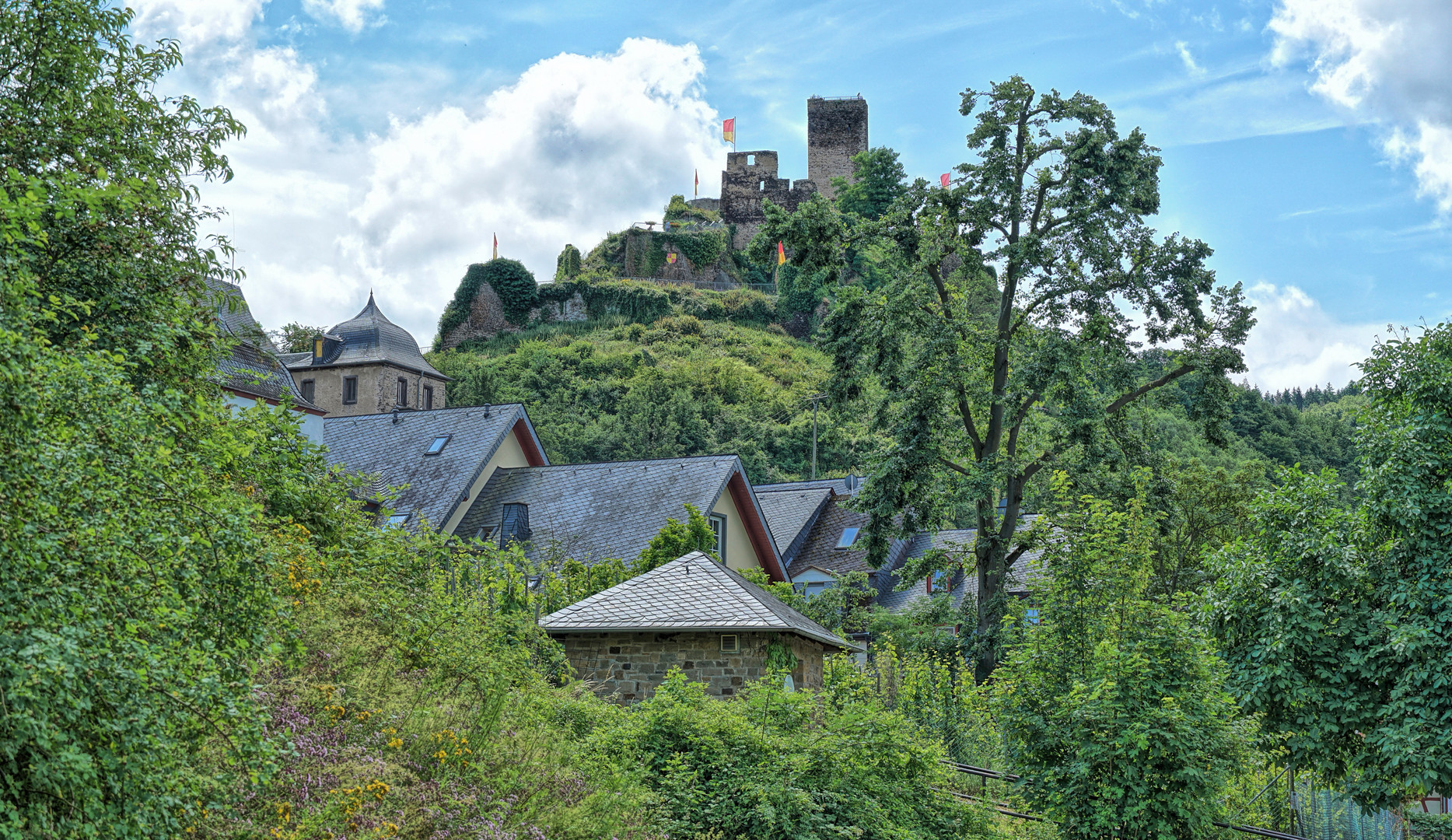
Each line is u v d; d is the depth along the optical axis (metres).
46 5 8.70
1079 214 25.23
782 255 105.31
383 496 11.91
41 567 4.25
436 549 12.44
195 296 9.00
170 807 4.86
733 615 16.98
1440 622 12.94
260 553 5.54
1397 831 15.80
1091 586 14.15
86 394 4.71
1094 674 13.34
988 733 19.69
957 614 26.61
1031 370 24.59
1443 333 14.61
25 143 8.11
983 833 14.13
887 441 27.00
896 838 12.15
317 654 8.80
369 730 8.48
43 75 8.55
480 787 8.67
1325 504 14.91
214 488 6.23
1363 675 13.45
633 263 109.25
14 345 4.35
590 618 17.30
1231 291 25.72
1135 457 26.91
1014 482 26.48
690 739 12.01
